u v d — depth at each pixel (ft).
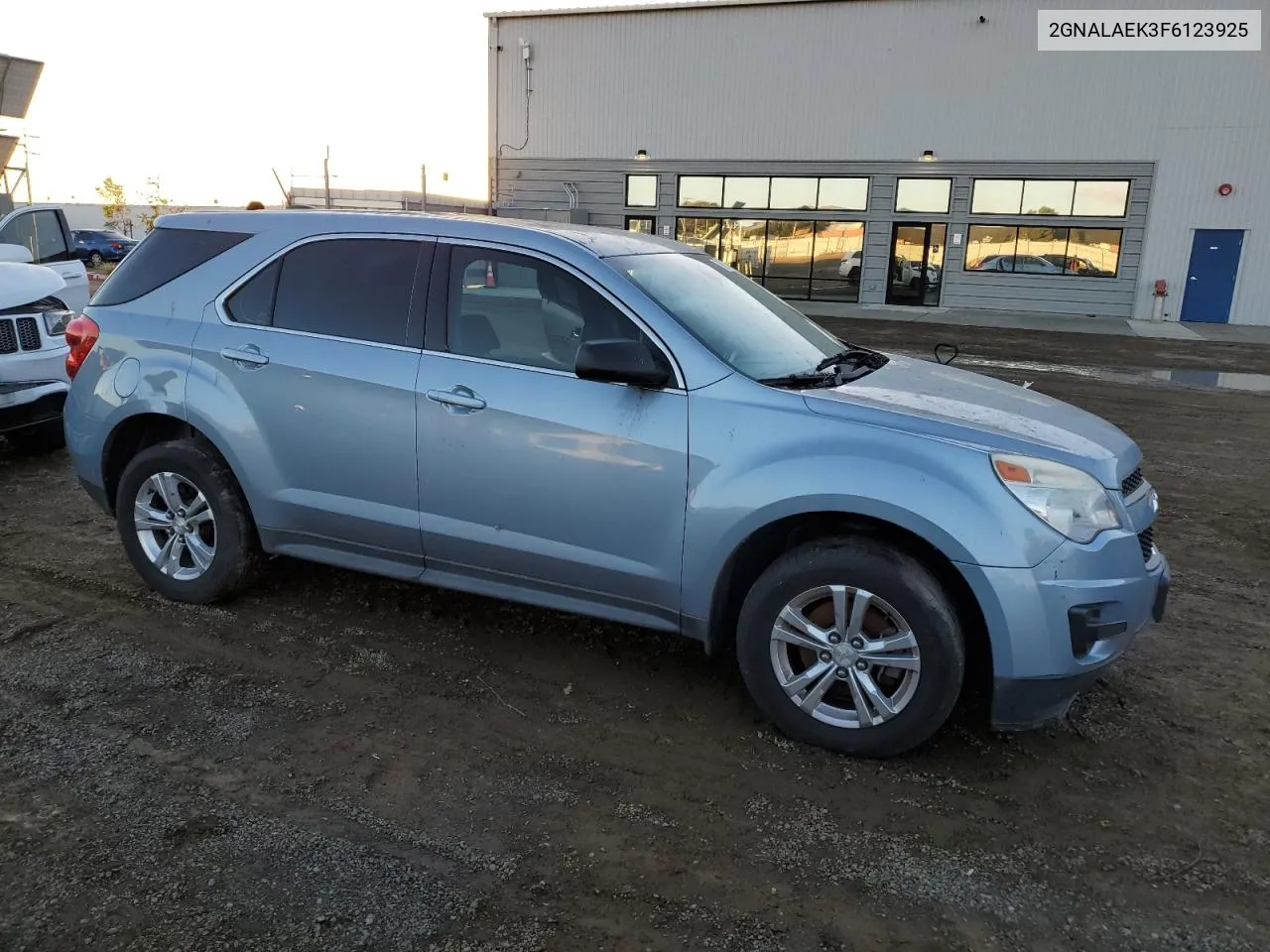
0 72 70.03
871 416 10.73
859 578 10.50
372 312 13.04
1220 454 27.94
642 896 8.66
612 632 14.42
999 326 71.97
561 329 12.07
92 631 13.88
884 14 82.58
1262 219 75.61
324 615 14.71
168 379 14.05
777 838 9.57
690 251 14.87
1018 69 79.66
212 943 7.90
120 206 183.73
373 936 8.05
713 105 90.07
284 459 13.46
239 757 10.76
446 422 12.29
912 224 86.17
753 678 11.37
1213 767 11.04
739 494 10.85
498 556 12.45
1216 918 8.53
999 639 10.09
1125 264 80.38
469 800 10.07
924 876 9.05
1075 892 8.85
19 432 22.97
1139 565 10.56
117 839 9.22
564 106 95.40
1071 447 10.63
